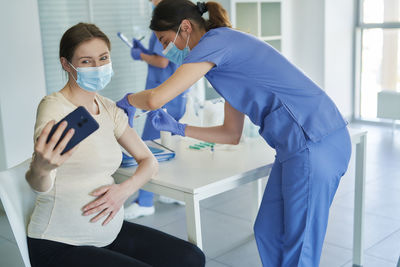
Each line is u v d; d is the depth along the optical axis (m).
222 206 3.32
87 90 1.64
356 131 2.29
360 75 5.68
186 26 1.80
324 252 2.60
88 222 1.62
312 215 1.77
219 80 1.79
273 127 1.76
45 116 1.55
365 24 5.47
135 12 3.81
